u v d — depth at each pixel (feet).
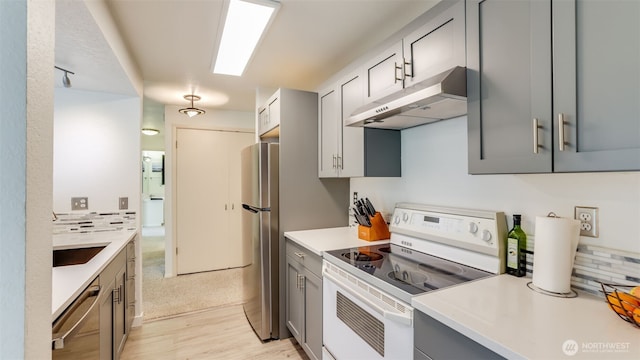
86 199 8.16
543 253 3.78
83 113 8.14
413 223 6.09
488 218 4.70
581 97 2.90
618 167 2.63
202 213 13.51
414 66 4.99
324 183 8.48
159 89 10.57
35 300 2.23
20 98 2.09
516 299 3.52
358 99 6.54
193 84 10.03
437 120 5.82
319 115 8.29
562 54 3.03
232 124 13.96
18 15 2.09
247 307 8.82
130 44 7.05
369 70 6.17
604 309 3.24
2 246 2.05
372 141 6.56
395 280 4.20
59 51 5.66
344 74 7.08
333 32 6.70
